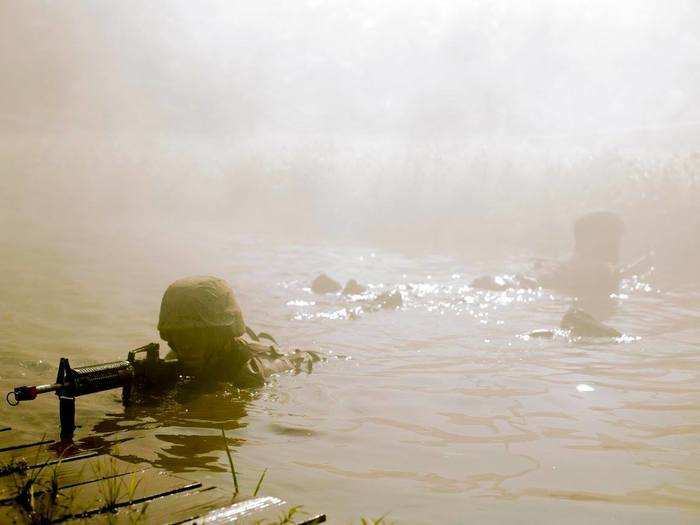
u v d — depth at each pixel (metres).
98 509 4.00
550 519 4.13
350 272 13.34
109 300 10.57
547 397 6.49
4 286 11.46
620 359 7.78
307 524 3.94
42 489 4.26
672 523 4.08
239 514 4.00
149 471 4.61
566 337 8.78
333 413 6.06
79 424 5.72
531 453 5.17
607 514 4.19
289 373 7.21
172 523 3.85
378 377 7.11
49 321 9.23
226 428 5.68
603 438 5.49
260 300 10.82
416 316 9.93
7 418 5.80
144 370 6.54
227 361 6.85
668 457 5.09
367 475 4.77
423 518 4.13
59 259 14.20
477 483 4.65
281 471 4.81
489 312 10.20
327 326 9.30
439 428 5.70
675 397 6.48
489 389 6.73
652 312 10.21
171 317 6.60
